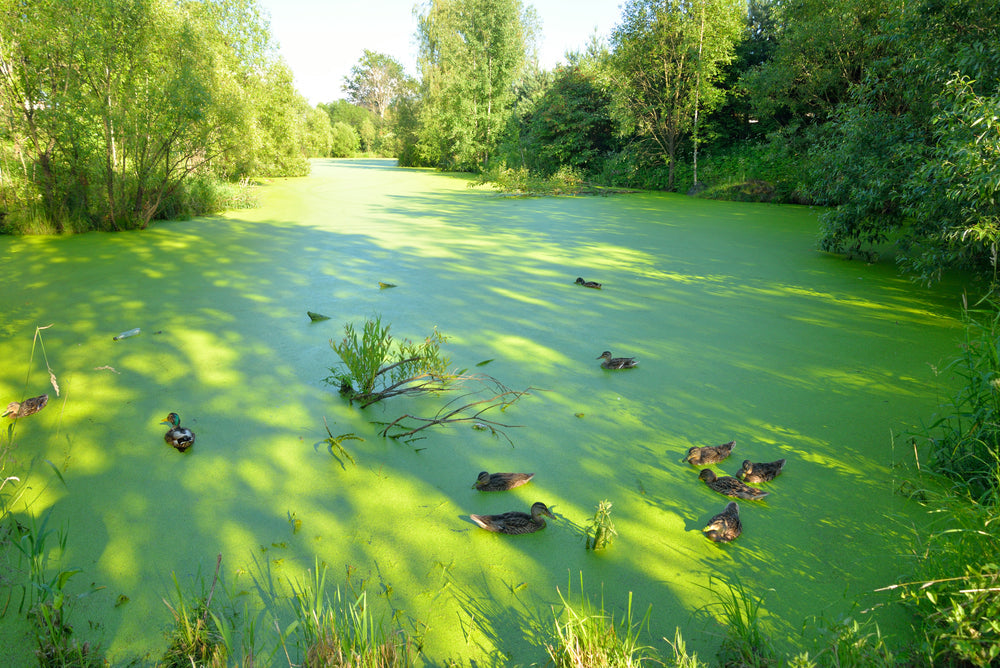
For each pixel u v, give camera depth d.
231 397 4.94
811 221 14.73
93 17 11.02
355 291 8.09
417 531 3.33
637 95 24.20
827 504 3.54
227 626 2.64
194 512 3.47
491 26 32.84
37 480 3.76
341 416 4.64
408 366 5.34
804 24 16.95
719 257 10.39
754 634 2.50
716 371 5.46
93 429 4.39
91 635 2.62
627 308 7.36
